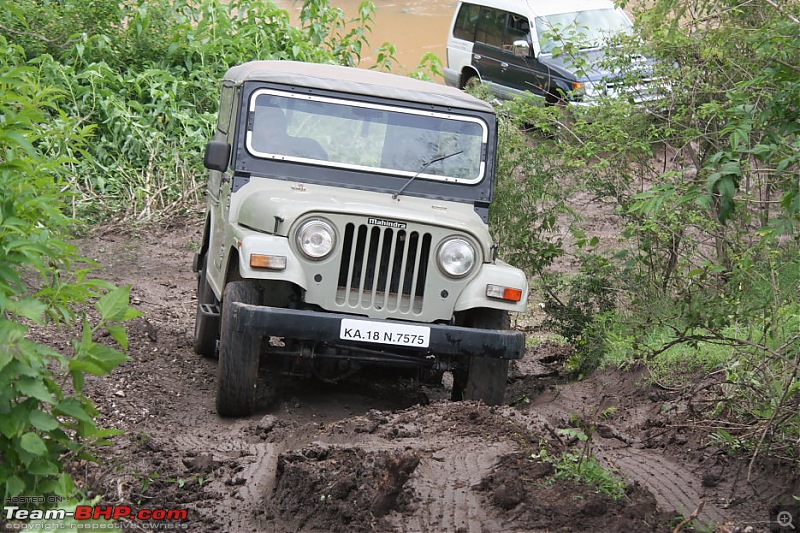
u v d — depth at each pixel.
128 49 15.47
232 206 7.53
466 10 19.12
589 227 13.08
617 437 6.50
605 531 4.74
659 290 8.47
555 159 9.48
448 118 7.90
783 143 5.48
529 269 9.62
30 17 15.02
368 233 6.83
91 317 9.01
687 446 6.19
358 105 7.81
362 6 17.16
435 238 6.94
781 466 5.64
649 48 9.15
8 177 5.05
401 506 4.99
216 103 15.18
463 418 6.34
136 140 14.17
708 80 9.15
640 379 7.76
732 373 6.44
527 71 17.06
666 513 5.10
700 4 9.49
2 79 5.23
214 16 16.03
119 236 13.00
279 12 16.64
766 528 5.00
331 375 7.31
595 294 9.31
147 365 7.99
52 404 4.34
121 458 5.62
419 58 23.86
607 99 9.34
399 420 6.37
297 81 7.78
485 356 6.83
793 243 7.67
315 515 4.93
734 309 6.76
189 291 11.27
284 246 6.75
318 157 7.68
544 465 5.30
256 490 5.36
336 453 5.53
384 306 6.90
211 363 8.39
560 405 7.78
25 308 4.33
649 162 9.59
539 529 4.77
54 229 6.31
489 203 7.82
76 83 14.23
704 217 8.39
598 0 17.53
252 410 6.94
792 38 6.09
